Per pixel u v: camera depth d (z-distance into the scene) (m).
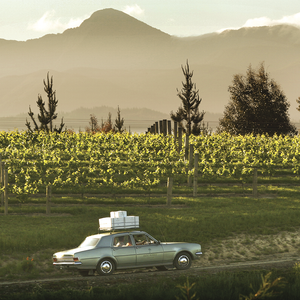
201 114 129.88
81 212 52.62
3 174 54.47
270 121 161.12
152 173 69.88
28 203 58.50
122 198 61.91
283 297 21.91
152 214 50.97
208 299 22.31
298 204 59.06
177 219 48.09
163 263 29.91
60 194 64.19
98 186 61.38
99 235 29.36
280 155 86.31
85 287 24.77
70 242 37.28
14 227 43.72
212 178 68.56
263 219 48.47
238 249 38.88
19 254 34.78
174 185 71.88
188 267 30.70
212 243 40.25
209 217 49.31
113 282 25.91
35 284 25.88
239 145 100.25
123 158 90.81
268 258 36.72
